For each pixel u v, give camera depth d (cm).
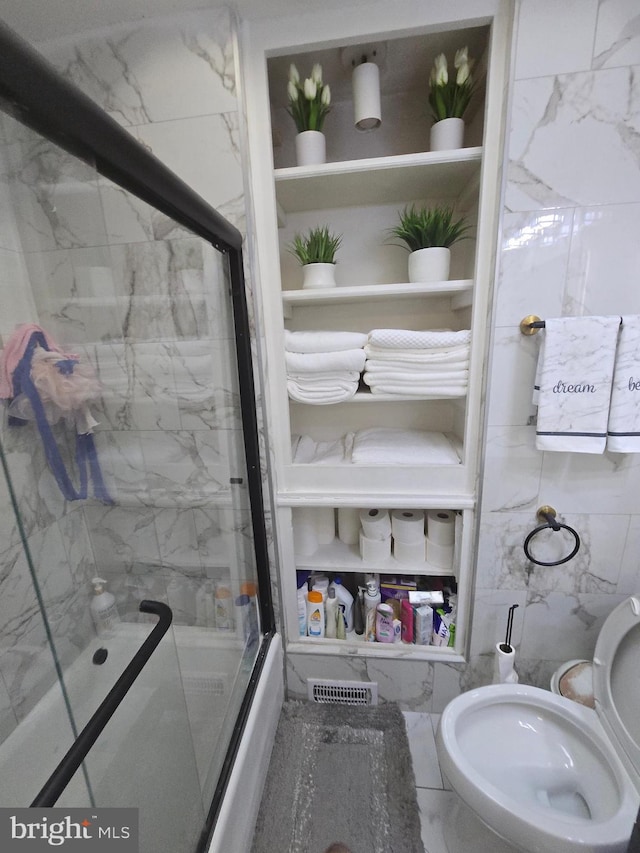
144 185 68
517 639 121
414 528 125
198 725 101
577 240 91
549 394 94
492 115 88
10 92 44
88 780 83
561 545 111
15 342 100
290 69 96
